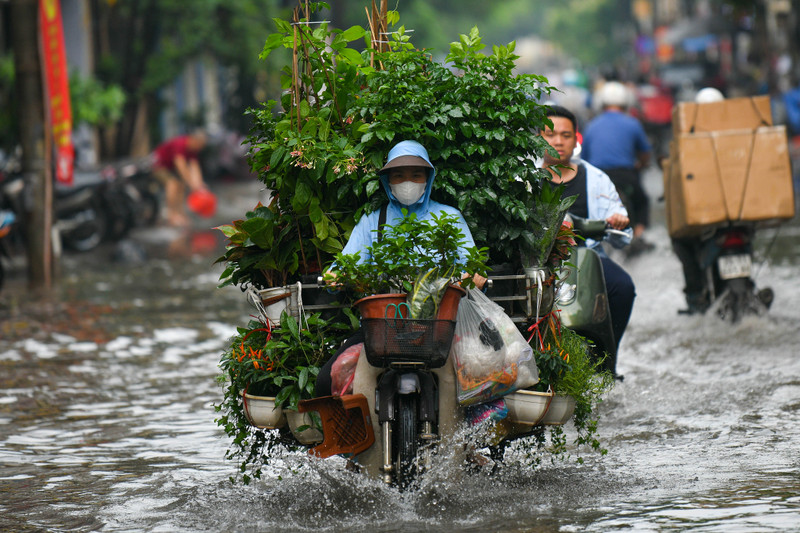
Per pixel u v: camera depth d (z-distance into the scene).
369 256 12.25
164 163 51.53
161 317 28.06
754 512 11.61
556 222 12.59
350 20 111.69
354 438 11.84
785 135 21.94
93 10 66.31
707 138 22.09
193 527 11.79
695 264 23.92
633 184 29.02
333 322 12.45
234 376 12.59
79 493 13.37
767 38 80.25
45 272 34.75
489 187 12.59
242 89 71.06
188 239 47.88
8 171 41.31
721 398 17.45
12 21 34.28
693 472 13.38
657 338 22.50
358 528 11.48
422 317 11.27
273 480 13.59
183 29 62.06
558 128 17.48
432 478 11.76
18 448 15.80
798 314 24.69
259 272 12.83
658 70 127.88
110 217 45.59
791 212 21.89
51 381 20.69
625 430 15.70
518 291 12.66
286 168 12.52
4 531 11.88
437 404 11.83
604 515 11.67
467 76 12.62
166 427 16.91
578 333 15.92
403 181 12.22
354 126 12.76
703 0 149.50
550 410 12.64
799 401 17.09
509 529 11.27
